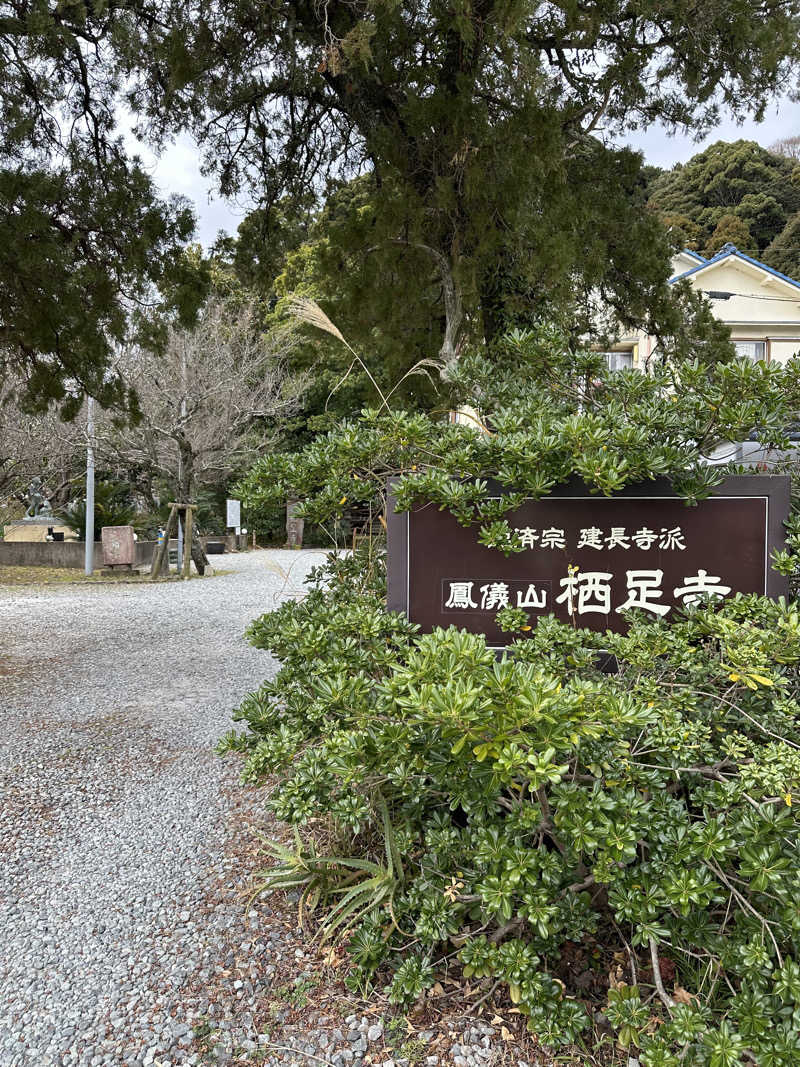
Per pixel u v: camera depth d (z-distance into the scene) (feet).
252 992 5.96
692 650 6.16
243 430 55.98
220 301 46.34
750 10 16.90
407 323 20.52
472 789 5.33
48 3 15.55
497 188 16.97
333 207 23.63
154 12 17.20
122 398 21.52
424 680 4.61
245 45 17.99
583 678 6.31
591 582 7.22
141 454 41.83
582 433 6.41
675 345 21.61
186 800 10.02
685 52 18.22
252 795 10.15
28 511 52.54
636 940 4.79
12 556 44.96
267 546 72.59
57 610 28.19
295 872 6.84
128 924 7.01
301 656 7.25
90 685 16.62
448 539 7.36
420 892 5.94
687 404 7.18
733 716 6.17
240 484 7.80
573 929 5.38
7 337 19.24
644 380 7.58
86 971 6.30
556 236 16.46
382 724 5.55
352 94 18.39
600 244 18.52
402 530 7.42
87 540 40.32
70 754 11.91
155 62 18.04
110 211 18.17
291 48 17.42
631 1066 5.04
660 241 21.16
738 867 5.31
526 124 16.51
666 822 5.12
